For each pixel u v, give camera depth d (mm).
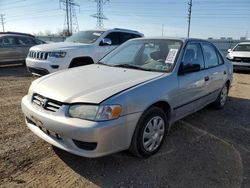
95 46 8117
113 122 2803
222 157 3520
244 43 13445
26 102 3387
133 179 2941
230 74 5797
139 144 3195
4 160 3205
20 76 9383
